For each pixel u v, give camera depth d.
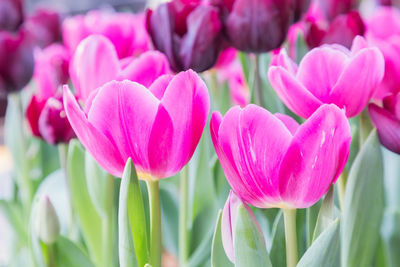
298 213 0.51
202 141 0.58
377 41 0.52
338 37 0.54
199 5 0.51
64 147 0.63
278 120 0.41
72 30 0.66
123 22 0.62
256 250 0.42
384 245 0.61
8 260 0.83
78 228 0.70
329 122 0.41
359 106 0.47
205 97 0.43
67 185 0.64
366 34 0.56
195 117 0.43
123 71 0.48
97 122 0.43
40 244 0.53
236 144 0.42
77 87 0.50
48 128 0.59
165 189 0.73
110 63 0.49
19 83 0.63
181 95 0.42
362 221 0.50
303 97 0.45
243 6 0.52
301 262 0.43
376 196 0.50
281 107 0.60
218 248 0.46
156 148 0.43
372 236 0.50
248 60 0.63
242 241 0.42
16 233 0.76
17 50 0.62
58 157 0.84
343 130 0.41
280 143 0.41
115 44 0.62
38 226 0.52
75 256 0.54
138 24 0.66
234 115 0.42
